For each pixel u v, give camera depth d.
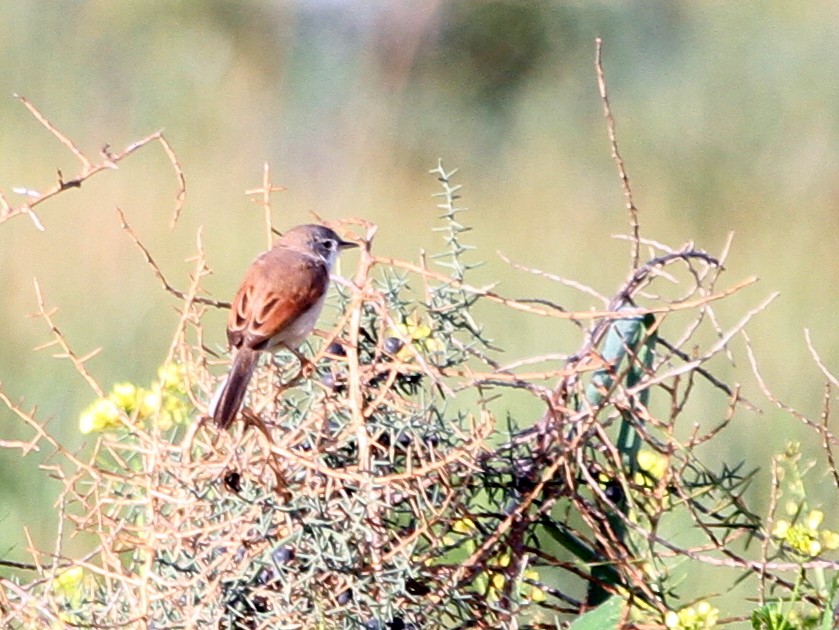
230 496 6.24
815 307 17.67
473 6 36.22
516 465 6.78
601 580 6.90
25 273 16.92
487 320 15.14
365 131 32.62
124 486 7.26
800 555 6.88
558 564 6.88
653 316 7.12
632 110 32.59
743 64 32.69
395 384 6.89
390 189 29.53
